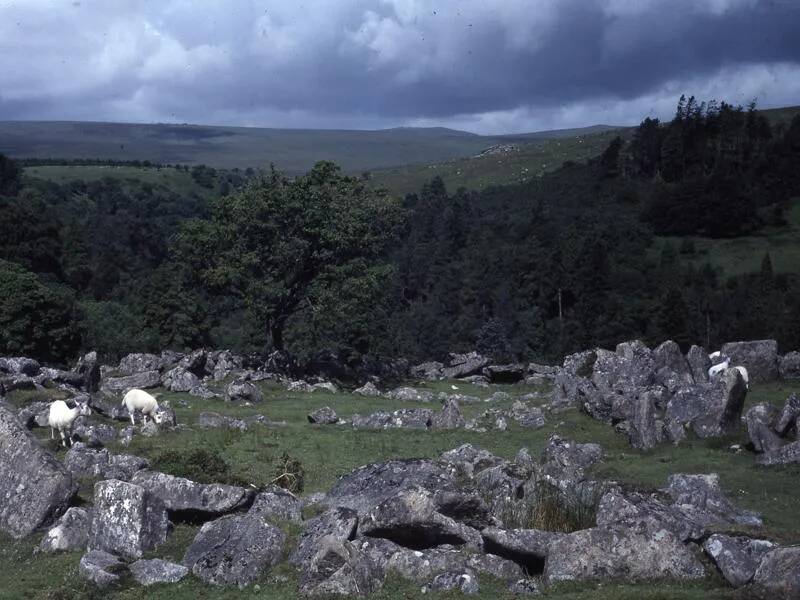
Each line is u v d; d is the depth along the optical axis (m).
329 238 57.72
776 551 14.74
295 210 58.62
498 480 20.70
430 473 20.12
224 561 16.83
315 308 58.28
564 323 109.44
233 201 59.53
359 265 59.25
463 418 36.25
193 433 32.34
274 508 19.39
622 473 25.78
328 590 15.68
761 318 100.00
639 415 30.66
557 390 41.84
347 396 48.12
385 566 16.50
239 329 105.06
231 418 35.62
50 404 32.16
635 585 15.59
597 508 18.00
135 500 18.61
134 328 85.56
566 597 14.88
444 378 62.66
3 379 36.16
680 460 27.30
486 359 63.66
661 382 37.38
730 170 178.50
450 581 15.69
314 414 37.22
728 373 30.70
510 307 114.88
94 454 24.41
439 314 119.50
